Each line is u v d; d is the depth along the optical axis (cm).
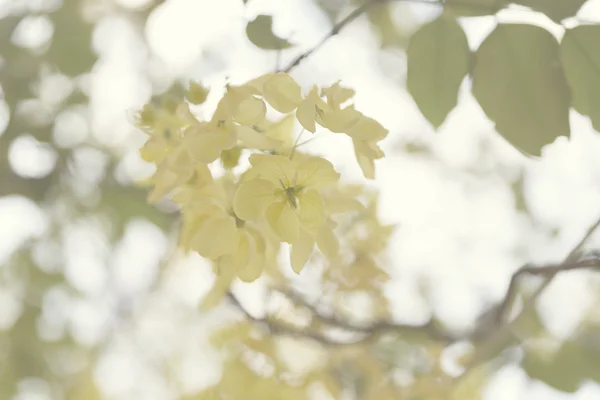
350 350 158
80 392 216
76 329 210
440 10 143
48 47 170
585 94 141
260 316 156
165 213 176
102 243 189
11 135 175
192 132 137
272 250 141
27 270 199
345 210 140
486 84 142
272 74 136
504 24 142
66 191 181
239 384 154
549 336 158
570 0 140
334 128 136
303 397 154
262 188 136
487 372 161
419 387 160
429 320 160
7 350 203
